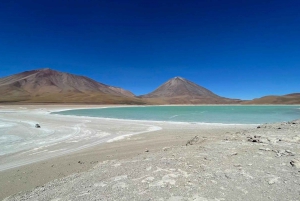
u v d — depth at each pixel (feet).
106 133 62.90
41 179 27.78
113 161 28.66
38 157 38.24
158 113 170.40
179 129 67.62
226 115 141.69
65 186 20.43
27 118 117.08
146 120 102.47
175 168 21.17
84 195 16.85
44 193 19.83
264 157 22.75
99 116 135.33
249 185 16.57
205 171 19.74
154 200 14.94
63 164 33.78
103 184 18.67
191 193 15.65
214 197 14.96
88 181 20.24
